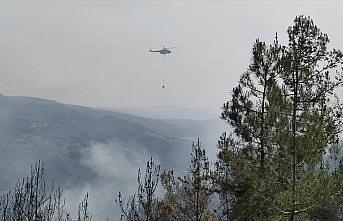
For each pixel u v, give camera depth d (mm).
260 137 23141
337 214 20703
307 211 20344
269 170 20500
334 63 21062
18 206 21312
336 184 19250
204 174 25688
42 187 24516
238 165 23453
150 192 23078
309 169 19828
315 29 21031
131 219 23109
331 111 20750
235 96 25219
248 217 23125
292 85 21172
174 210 25078
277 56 24234
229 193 25766
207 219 26016
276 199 20031
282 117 20578
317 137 19453
